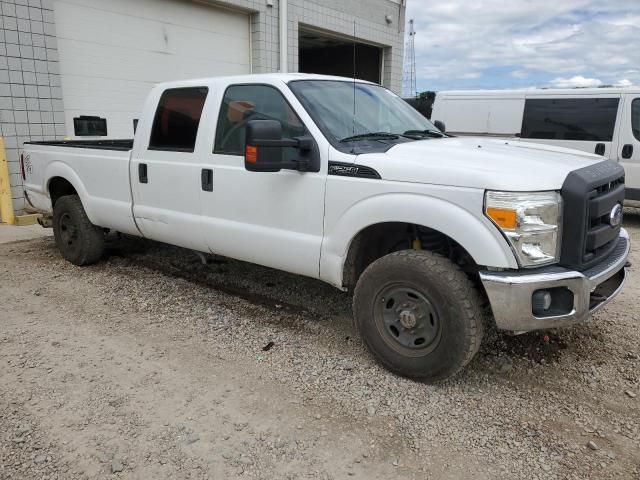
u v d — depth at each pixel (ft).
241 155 13.38
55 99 27.30
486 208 9.64
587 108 30.81
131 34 30.55
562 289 9.93
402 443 9.21
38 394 10.53
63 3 27.22
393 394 10.73
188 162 14.55
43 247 21.76
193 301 15.61
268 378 11.28
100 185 17.39
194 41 34.12
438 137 14.34
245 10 36.14
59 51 27.43
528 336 13.38
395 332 11.34
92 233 18.48
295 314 14.74
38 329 13.57
